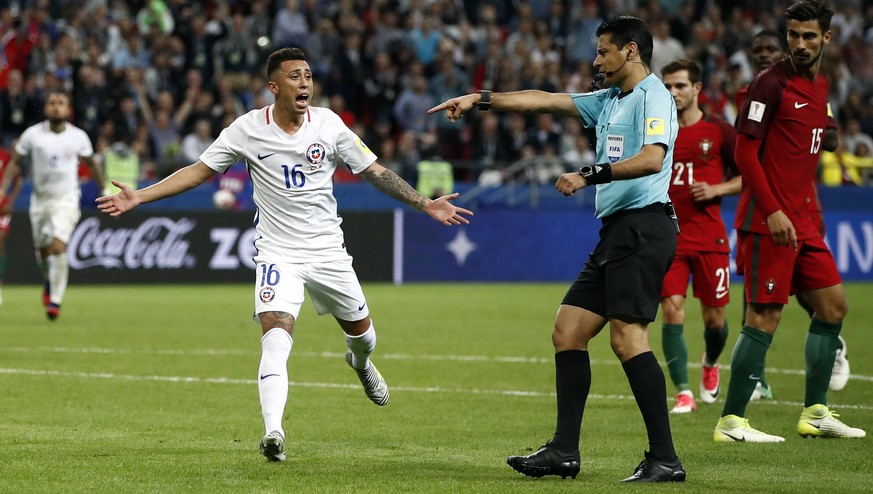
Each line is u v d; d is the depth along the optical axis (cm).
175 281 6994
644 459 2080
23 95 7562
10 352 3925
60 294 4894
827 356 2575
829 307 2573
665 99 2064
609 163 2014
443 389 3284
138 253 6950
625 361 2062
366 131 8412
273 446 2100
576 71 9175
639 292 2042
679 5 9719
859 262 7744
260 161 2267
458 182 7775
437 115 8231
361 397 3120
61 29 8138
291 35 8425
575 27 9225
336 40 8500
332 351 4131
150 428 2580
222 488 1922
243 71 8188
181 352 4009
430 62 8781
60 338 4353
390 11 8869
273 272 2256
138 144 7525
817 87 2527
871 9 10012
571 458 2042
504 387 3334
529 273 7575
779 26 9731
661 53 8612
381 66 8475
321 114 2292
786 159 2516
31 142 4809
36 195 4856
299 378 3472
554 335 2111
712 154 3119
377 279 7312
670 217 2097
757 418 2859
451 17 9281
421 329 4850
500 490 1927
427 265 7412
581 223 7669
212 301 6012
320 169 2278
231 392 3159
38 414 2748
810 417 2588
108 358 3822
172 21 8669
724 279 3100
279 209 2281
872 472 2150
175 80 8219
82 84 7544
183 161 7275
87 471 2066
